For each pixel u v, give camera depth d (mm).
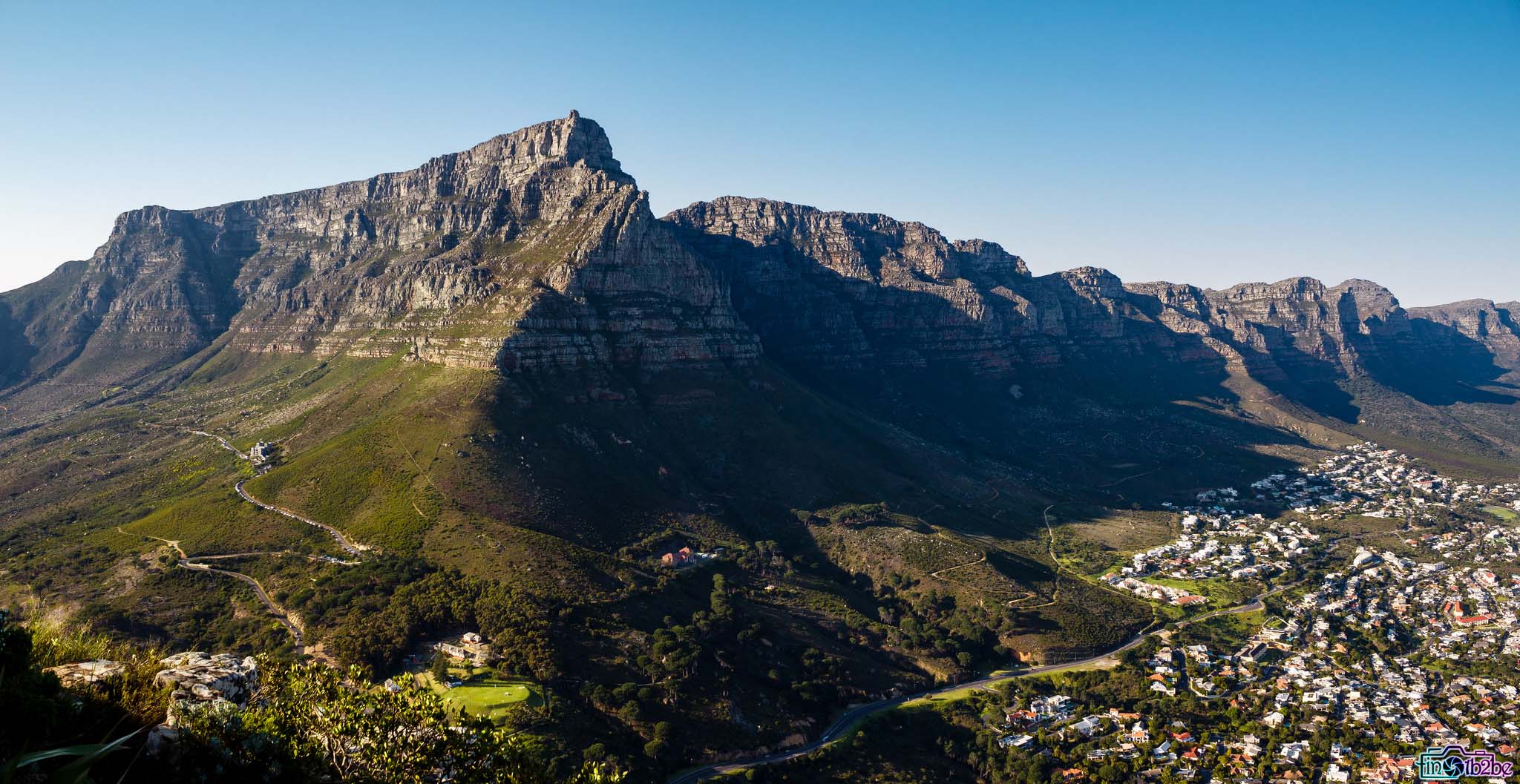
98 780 37438
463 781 58281
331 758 54219
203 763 41938
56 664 46000
